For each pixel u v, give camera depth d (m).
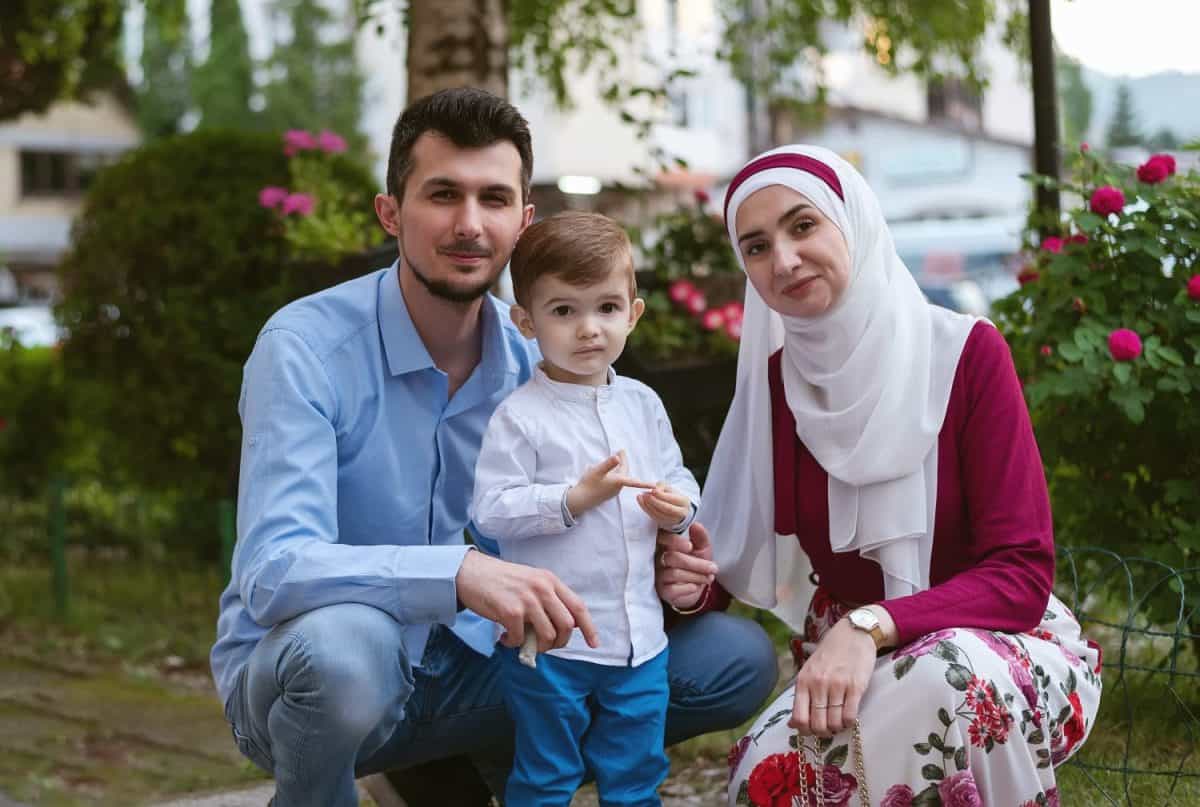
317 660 2.47
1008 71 27.06
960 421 2.77
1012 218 24.47
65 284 7.34
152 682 5.55
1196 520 3.86
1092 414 3.94
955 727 2.49
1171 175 4.04
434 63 6.01
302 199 6.35
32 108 9.91
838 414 2.76
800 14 8.31
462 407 2.90
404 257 2.77
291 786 2.60
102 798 4.05
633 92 7.00
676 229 6.64
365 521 2.81
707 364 5.75
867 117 28.23
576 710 2.71
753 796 2.67
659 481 2.80
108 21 9.62
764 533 2.99
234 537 6.33
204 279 6.86
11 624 6.46
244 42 35.69
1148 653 4.15
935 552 2.80
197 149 7.06
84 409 7.66
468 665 2.91
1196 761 3.53
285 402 2.67
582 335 2.70
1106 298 3.96
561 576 2.71
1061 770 3.49
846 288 2.73
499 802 3.19
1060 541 4.14
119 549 7.40
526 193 2.82
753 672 2.95
